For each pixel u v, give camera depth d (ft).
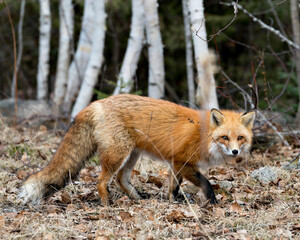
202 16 39.52
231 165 37.88
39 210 26.99
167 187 32.68
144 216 25.39
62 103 66.44
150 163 38.86
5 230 23.02
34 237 22.49
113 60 92.89
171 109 30.78
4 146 40.14
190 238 22.47
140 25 55.06
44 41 78.69
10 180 32.45
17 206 27.91
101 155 29.53
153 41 51.67
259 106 47.44
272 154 41.22
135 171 35.47
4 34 104.73
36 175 28.55
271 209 26.30
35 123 53.01
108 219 25.75
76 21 94.12
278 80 67.56
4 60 102.12
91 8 66.95
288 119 53.26
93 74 58.23
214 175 35.91
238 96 51.42
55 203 28.60
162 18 87.15
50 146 42.37
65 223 24.26
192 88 65.41
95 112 29.48
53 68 103.09
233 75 83.61
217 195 30.12
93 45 58.34
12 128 46.11
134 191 31.37
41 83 78.89
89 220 25.71
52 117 50.85
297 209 26.21
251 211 26.63
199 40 38.96
